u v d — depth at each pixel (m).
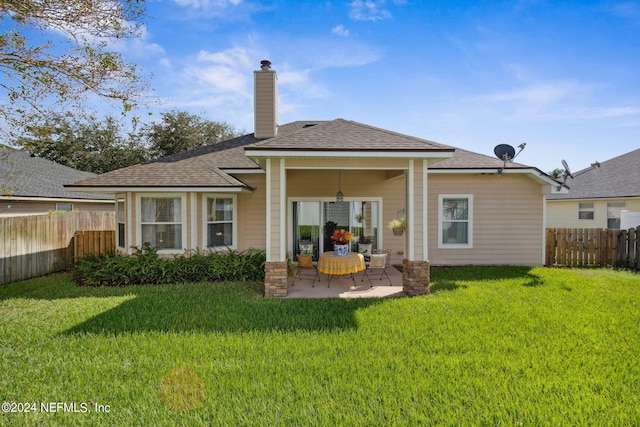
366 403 3.44
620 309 6.38
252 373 4.00
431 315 6.05
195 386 3.74
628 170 17.84
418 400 3.49
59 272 10.86
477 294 7.51
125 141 33.44
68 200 15.89
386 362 4.26
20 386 3.77
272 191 7.54
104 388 3.72
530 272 10.23
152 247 9.80
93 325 5.59
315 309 6.49
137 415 3.27
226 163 11.37
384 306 6.64
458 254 11.80
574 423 3.10
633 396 3.50
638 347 4.68
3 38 6.75
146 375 3.96
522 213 11.80
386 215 11.92
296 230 11.97
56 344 4.82
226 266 9.23
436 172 11.25
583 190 18.28
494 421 3.17
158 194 9.80
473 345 4.76
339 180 11.89
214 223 10.40
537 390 3.61
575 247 11.80
